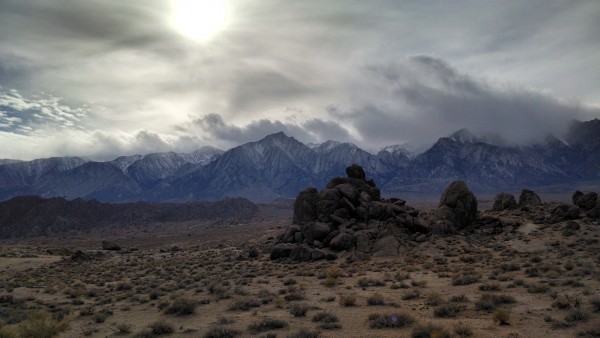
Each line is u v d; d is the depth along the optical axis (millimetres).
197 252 71375
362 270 38500
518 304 20625
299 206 62938
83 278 44000
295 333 16406
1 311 24984
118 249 86125
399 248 47875
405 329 17234
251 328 18422
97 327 20516
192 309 23203
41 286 38125
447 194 57500
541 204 65688
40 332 18062
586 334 15016
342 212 57281
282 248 50969
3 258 66938
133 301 28250
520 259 37844
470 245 48156
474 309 20078
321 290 28938
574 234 45406
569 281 24703
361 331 17203
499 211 66750
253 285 33094
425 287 27797
